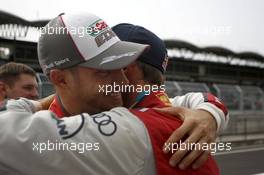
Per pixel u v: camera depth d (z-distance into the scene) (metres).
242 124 15.98
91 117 1.09
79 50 1.15
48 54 1.20
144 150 1.05
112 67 1.16
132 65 1.30
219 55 25.11
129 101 1.31
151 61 1.31
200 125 1.13
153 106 1.27
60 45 1.17
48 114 1.07
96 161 1.02
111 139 1.03
